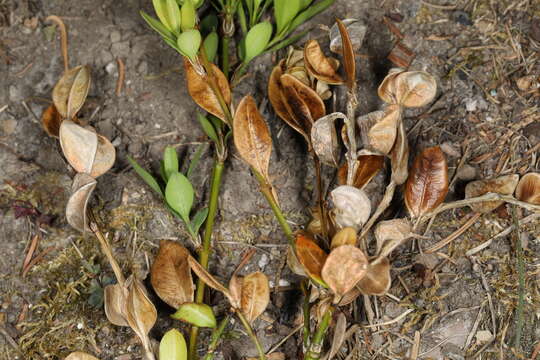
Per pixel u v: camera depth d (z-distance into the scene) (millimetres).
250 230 363
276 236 363
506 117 363
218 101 338
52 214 362
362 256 308
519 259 342
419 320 349
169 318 356
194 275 353
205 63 327
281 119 366
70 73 340
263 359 331
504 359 344
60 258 358
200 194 364
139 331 329
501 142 361
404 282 353
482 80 367
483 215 356
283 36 354
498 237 354
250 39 340
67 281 356
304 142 366
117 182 365
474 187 352
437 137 363
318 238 338
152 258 359
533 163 357
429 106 366
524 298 347
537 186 339
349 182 329
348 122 324
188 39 316
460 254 353
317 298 344
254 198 364
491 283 350
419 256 354
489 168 360
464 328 347
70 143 329
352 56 318
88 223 329
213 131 342
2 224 359
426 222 356
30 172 365
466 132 363
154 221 362
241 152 328
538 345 344
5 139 368
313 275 315
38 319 352
